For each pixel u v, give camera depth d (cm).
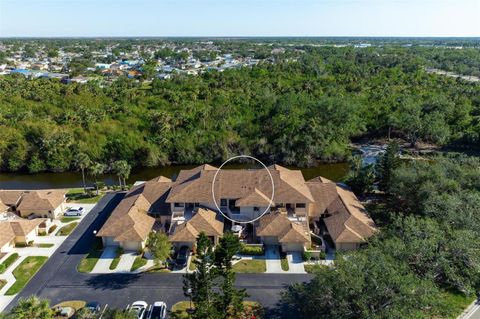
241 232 4897
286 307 3706
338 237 4531
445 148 9025
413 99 10619
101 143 8550
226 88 12400
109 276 4206
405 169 5569
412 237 3862
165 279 4159
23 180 7738
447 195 4644
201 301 3262
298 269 4316
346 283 3084
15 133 8362
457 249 3753
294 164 8612
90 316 3347
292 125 9094
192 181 5281
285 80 13738
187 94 11525
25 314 2966
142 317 3528
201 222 4738
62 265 4409
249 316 3569
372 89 12369
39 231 5125
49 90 11188
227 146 8925
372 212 5547
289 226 4681
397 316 2894
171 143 8806
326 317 3141
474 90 11594
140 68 19325
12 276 4200
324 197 5372
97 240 4903
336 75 15138
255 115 10038
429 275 3566
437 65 18825
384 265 3212
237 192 5109
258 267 4347
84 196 6394
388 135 9875
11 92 10844
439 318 3403
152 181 5809
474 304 3638
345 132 9269
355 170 6838
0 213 5406
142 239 4594
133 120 9312
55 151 8075
